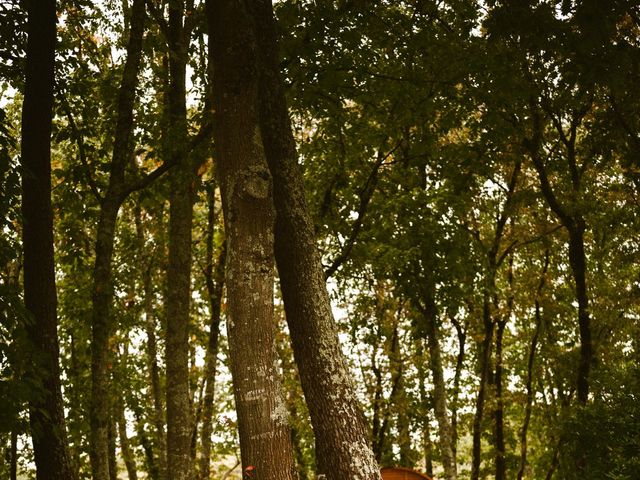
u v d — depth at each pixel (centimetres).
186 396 1177
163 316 2070
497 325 2431
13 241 901
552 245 2292
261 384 624
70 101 1166
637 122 1466
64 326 1769
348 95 1305
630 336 1995
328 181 1695
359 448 681
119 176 1110
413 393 2277
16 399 780
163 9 1361
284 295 751
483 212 2175
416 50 1298
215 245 2097
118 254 1909
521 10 1001
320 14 1123
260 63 825
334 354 720
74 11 1264
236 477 2367
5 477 1669
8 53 1008
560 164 1748
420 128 1612
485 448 2825
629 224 1734
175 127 1139
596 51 997
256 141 683
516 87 1224
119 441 2255
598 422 1272
